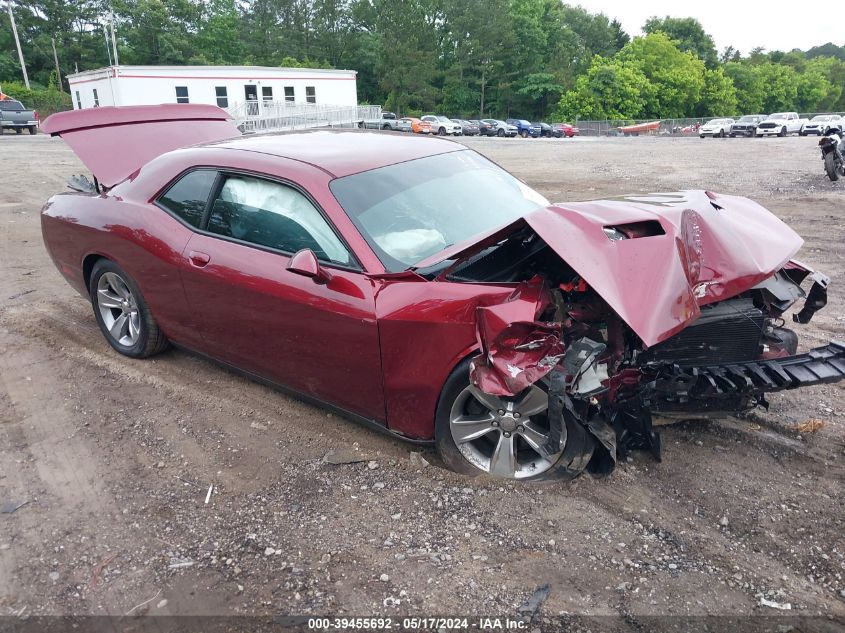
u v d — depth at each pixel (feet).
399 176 11.77
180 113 18.16
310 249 10.63
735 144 100.12
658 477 10.29
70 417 12.76
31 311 18.57
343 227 10.47
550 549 8.82
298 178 11.15
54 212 15.74
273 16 300.61
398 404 10.42
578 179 48.47
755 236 10.51
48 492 10.49
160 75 112.78
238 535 9.36
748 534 9.03
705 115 298.76
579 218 9.52
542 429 9.75
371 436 11.83
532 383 8.72
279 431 12.12
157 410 12.98
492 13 257.55
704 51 357.61
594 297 10.17
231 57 286.25
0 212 33.45
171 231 12.94
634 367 9.62
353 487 10.34
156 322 14.38
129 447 11.71
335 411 11.65
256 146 12.82
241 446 11.66
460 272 10.29
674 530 9.12
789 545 8.79
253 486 10.50
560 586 8.18
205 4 283.79
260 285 11.29
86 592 8.39
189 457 11.37
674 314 8.55
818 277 11.58
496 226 11.58
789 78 372.38
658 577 8.29
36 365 15.06
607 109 247.70
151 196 13.57
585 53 315.78
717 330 9.91
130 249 13.65
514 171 55.62
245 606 8.07
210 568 8.73
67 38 255.91
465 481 10.28
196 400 13.34
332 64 299.17
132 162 16.10
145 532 9.50
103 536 9.43
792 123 145.48
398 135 14.53
